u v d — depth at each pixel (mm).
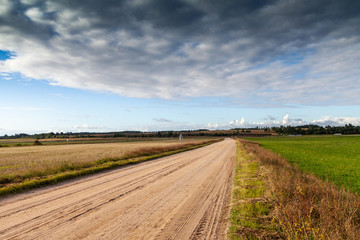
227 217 5930
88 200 7430
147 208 6633
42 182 9812
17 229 5023
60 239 4543
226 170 14070
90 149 40281
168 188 9227
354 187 9914
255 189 8266
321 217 4629
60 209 6477
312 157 24141
